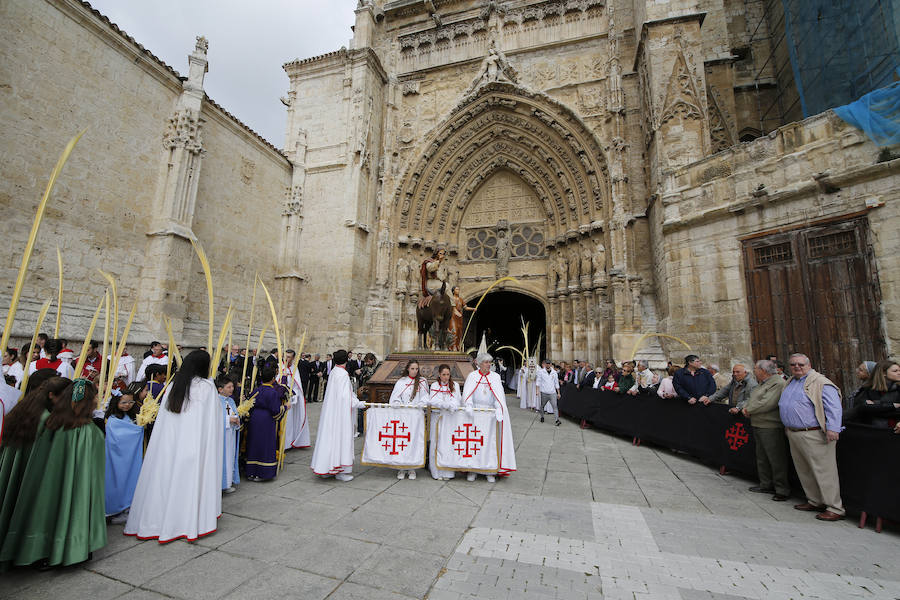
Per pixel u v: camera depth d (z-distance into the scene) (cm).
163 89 1362
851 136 831
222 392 520
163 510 395
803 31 1412
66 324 1029
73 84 1112
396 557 364
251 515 455
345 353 609
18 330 920
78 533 336
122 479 445
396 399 627
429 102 2169
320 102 2106
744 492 579
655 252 1519
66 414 345
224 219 1589
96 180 1165
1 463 329
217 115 1552
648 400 862
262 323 1769
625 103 1798
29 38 1020
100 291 1167
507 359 2962
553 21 2008
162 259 1280
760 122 1862
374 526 430
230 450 540
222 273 1571
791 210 930
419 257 2145
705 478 642
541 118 1952
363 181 2002
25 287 1002
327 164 2003
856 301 808
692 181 1171
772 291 959
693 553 385
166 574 331
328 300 1900
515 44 2052
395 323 2042
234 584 318
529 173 2114
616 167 1745
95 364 874
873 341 779
